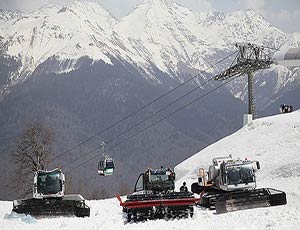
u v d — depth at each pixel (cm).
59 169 4581
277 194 3975
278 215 3169
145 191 4356
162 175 4441
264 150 7225
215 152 8200
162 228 2994
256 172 6344
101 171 7594
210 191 4753
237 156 7438
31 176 8825
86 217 4153
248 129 8769
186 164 8300
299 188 4969
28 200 4409
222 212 3866
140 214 3731
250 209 3822
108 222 3753
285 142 7219
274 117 8838
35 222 3788
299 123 7788
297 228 2642
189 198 3753
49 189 4478
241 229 2736
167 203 3738
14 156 8956
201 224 3050
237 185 4444
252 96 9725
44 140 8925
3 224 3625
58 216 4216
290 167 5941
